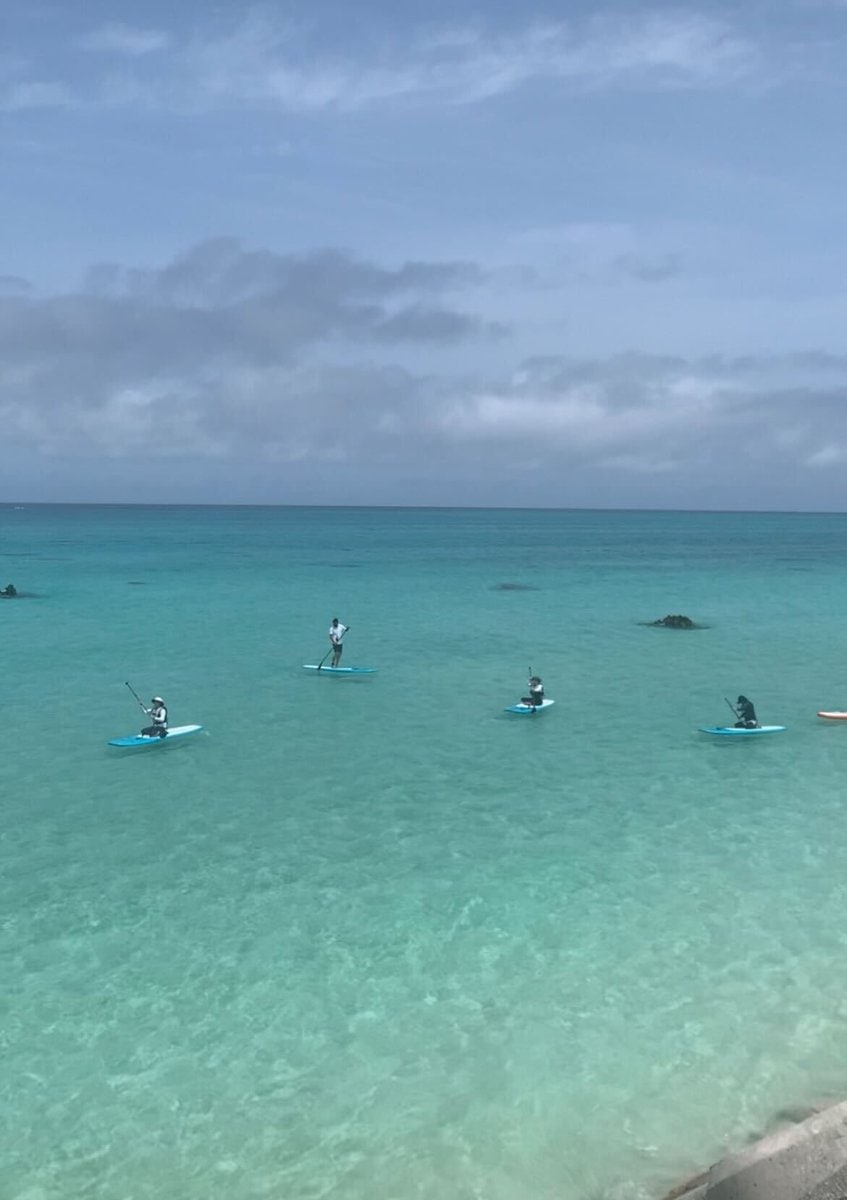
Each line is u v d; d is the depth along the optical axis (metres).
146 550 124.38
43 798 22.80
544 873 18.27
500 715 31.72
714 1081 11.78
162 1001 13.68
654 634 50.22
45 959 14.89
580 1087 11.72
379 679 37.75
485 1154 10.59
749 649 45.34
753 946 15.20
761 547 147.25
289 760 26.23
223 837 20.27
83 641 46.66
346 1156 10.59
